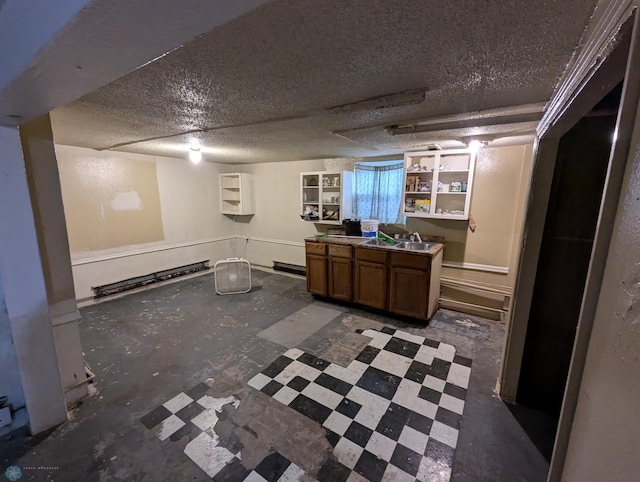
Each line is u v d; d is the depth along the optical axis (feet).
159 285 15.23
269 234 17.95
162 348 9.29
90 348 9.27
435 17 2.89
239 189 17.88
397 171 13.43
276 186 17.15
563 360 6.47
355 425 6.24
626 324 1.39
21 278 5.52
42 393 5.97
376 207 14.32
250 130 8.24
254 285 15.48
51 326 5.99
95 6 1.75
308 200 15.43
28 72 2.88
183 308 12.41
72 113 6.48
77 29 2.05
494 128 7.72
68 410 6.64
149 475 5.15
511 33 3.19
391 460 5.45
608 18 2.25
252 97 5.42
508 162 10.57
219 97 5.41
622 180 1.57
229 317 11.57
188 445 5.74
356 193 14.69
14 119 4.87
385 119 6.98
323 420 6.37
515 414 6.61
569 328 6.35
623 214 1.52
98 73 2.95
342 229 14.48
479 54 3.74
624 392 1.39
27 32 2.58
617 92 5.16
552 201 6.23
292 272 17.24
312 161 15.70
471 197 11.23
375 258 11.50
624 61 2.46
